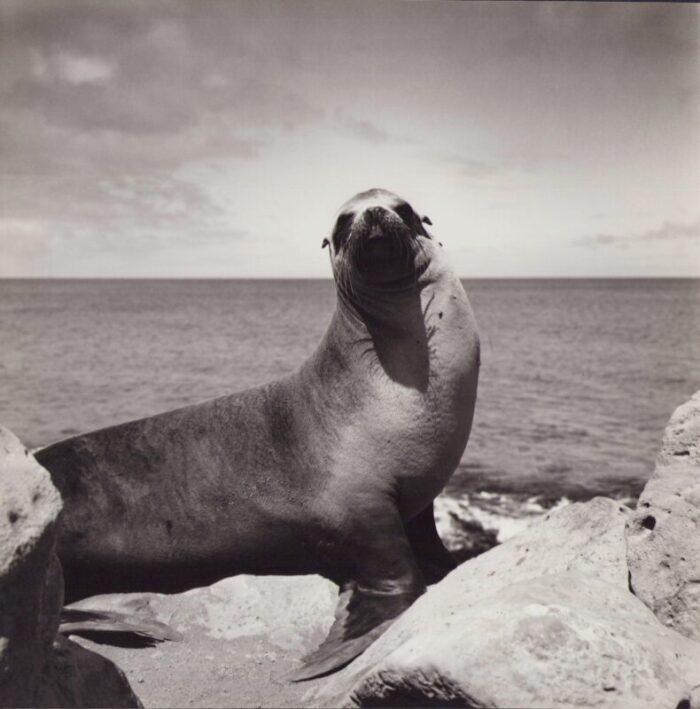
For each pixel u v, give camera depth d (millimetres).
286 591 5066
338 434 5152
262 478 5289
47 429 19469
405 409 5027
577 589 3553
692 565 3518
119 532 5426
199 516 5355
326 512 5145
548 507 11867
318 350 5441
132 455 5539
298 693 3975
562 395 22781
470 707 3008
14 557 2639
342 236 5164
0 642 2633
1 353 29766
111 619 4848
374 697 3264
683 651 3299
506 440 17266
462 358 5055
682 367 27328
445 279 5141
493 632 3109
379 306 5070
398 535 5070
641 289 69688
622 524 4125
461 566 4324
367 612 4762
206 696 4012
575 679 2988
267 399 5473
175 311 47281
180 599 5098
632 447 16750
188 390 23844
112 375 26062
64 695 2977
